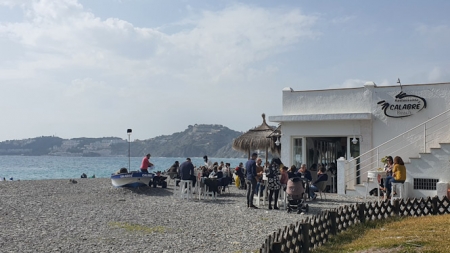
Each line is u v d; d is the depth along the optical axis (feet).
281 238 23.13
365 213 37.47
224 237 34.68
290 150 72.95
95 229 37.91
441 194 55.01
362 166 67.41
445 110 63.16
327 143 78.07
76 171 247.91
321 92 71.51
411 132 64.85
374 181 61.93
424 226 33.12
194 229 38.01
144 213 47.34
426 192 58.13
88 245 31.65
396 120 66.08
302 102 72.79
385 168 59.16
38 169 275.59
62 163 422.82
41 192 71.05
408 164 59.36
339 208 34.35
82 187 81.05
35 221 42.01
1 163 410.72
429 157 58.13
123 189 71.56
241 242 32.89
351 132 68.54
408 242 27.53
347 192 64.03
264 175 56.18
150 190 73.05
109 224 40.42
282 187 52.65
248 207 51.49
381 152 66.54
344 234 32.73
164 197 64.28
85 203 56.75
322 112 71.26
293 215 45.75
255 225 39.91
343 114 67.26
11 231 36.73
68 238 34.06
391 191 51.88
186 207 52.31
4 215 45.57
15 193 69.15
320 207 51.24
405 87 65.77
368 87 68.13
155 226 39.45
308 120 69.77
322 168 60.54
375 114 67.51
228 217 44.52
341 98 70.08
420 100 64.59
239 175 77.87
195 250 30.30
